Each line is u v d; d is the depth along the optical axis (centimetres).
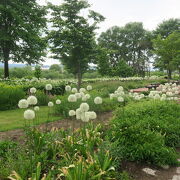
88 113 415
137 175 346
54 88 1227
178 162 399
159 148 399
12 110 893
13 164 314
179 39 2109
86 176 285
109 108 855
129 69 3631
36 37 2297
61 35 1479
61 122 651
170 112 614
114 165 338
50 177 295
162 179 339
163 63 2462
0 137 484
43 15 2459
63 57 1595
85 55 1582
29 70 3155
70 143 387
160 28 4312
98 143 422
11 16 2167
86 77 4334
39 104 1010
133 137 411
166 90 981
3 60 2297
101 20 1598
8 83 1395
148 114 586
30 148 352
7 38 2091
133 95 978
